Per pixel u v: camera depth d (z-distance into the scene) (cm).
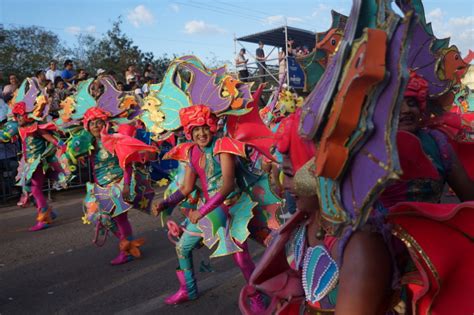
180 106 352
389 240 124
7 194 923
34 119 661
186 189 348
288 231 165
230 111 335
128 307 397
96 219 491
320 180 112
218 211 343
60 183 677
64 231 665
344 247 124
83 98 513
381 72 91
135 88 1132
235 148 318
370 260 120
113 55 3306
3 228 699
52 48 3472
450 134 218
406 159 154
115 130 505
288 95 629
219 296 408
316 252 145
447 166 181
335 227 111
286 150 139
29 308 404
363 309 118
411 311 132
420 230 125
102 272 489
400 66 92
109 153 486
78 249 575
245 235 338
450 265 123
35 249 582
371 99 96
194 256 521
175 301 396
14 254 564
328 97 102
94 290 439
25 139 665
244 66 1463
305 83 223
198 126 326
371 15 103
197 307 388
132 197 472
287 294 167
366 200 97
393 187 157
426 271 122
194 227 371
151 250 557
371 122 96
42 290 445
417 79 174
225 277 455
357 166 100
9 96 1031
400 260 130
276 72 1576
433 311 124
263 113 614
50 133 662
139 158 453
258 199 354
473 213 121
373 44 92
